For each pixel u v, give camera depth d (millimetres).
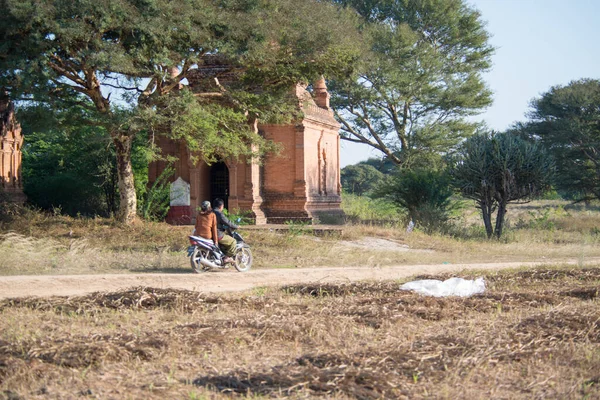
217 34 21766
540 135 47594
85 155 30750
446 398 5289
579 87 45969
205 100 24547
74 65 21406
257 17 21406
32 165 33219
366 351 6711
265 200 29781
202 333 7527
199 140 22859
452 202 36719
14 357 6328
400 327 8211
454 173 30484
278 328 7801
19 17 18328
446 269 16062
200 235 14797
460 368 6109
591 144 43031
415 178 34250
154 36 19609
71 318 8734
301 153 29547
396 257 19656
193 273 14547
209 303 10195
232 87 25344
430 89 43906
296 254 19125
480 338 7293
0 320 8453
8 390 5441
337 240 23484
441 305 10055
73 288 12352
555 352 6793
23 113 20766
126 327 8117
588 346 7016
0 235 18641
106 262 15922
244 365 6320
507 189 28688
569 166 43969
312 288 11953
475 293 11555
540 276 14156
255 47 21406
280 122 26172
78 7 18438
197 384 5652
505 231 30781
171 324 8406
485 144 29828
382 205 41531
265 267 16547
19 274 14047
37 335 7344
